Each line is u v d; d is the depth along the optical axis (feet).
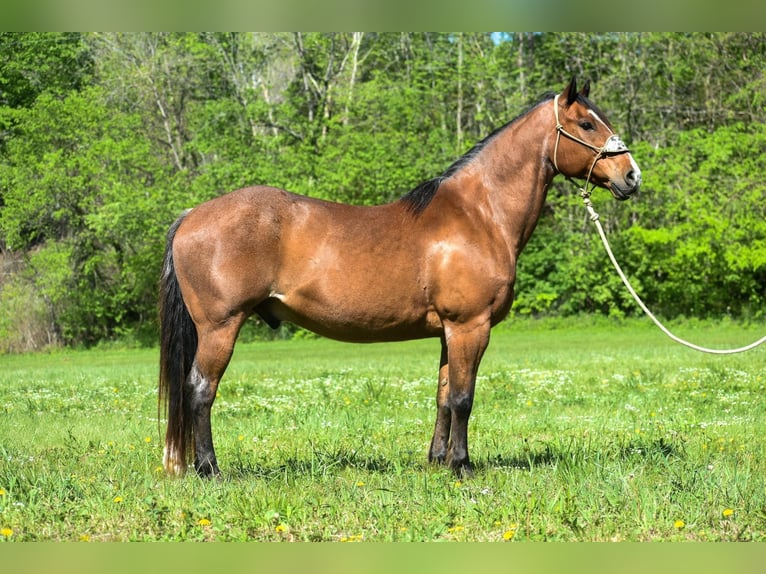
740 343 77.56
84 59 129.29
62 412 38.27
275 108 127.65
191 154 135.13
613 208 114.52
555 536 18.57
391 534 18.66
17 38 119.34
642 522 19.36
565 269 116.98
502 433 31.27
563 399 40.19
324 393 43.09
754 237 107.14
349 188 118.83
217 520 19.20
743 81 120.37
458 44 131.75
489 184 23.97
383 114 130.82
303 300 22.90
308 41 132.77
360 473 23.94
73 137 112.98
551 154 24.32
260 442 29.68
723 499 20.79
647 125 124.16
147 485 21.94
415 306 23.25
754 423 32.42
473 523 19.47
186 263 22.52
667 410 36.14
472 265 23.07
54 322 112.27
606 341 89.56
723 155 108.37
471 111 134.51
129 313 123.03
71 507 20.25
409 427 32.63
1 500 20.35
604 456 25.17
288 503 20.36
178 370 22.81
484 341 23.39
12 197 109.60
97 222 108.58
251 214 22.45
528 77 125.90
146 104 133.39
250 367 63.93
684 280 111.55
